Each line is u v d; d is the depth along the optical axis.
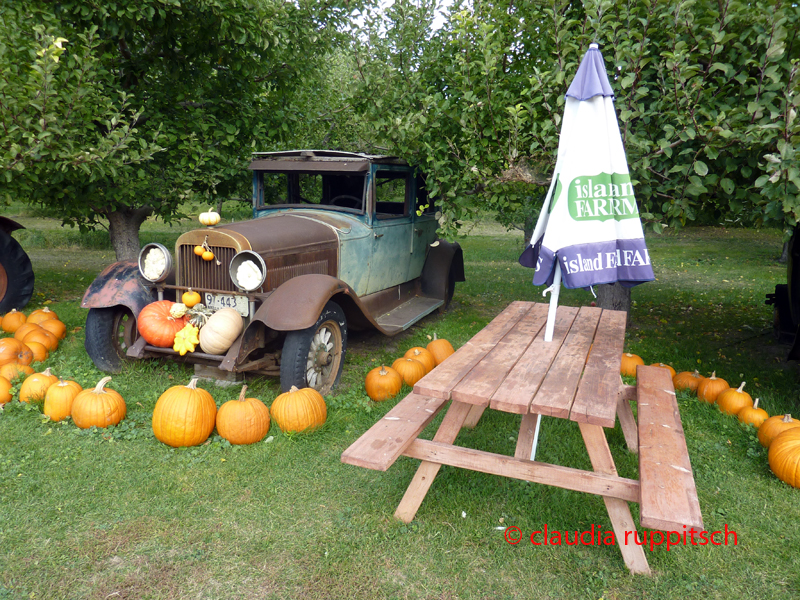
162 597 2.44
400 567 2.65
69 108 5.78
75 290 8.95
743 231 20.09
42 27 5.28
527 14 5.45
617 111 4.56
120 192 7.11
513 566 2.67
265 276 4.33
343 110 9.30
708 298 9.33
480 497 3.22
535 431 3.23
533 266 3.54
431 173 5.61
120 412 3.99
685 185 4.49
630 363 5.23
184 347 4.38
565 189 3.01
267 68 8.05
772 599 2.46
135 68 7.52
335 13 8.34
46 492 3.18
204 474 3.41
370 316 5.13
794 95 3.68
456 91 5.71
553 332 3.76
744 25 4.12
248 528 2.92
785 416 3.81
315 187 6.68
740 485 3.42
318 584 2.53
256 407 3.83
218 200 9.14
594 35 4.40
